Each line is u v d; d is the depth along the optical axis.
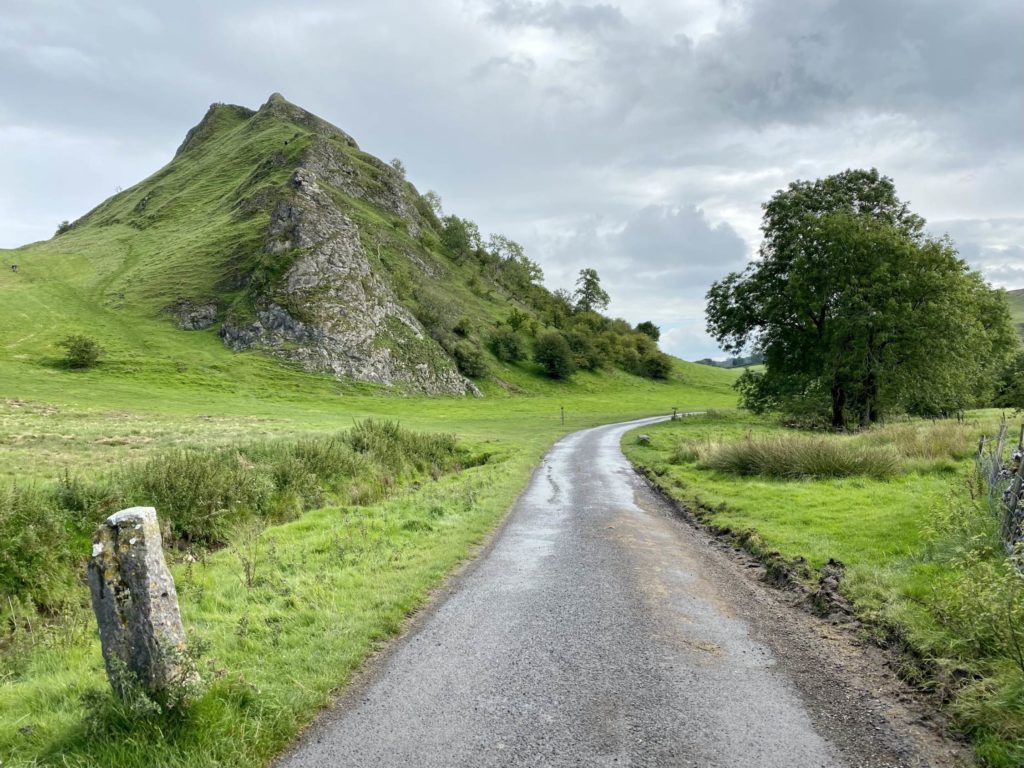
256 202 122.00
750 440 19.89
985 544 7.73
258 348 84.19
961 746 4.58
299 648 6.41
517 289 169.00
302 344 85.12
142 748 4.45
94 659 6.77
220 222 122.69
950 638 5.89
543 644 6.73
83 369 68.94
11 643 8.85
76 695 5.54
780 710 5.19
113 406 48.81
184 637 5.09
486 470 24.08
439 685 5.76
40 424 33.59
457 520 13.44
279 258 94.44
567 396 106.62
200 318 91.44
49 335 79.06
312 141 144.00
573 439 38.88
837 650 6.38
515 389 105.81
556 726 5.00
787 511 12.74
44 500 12.31
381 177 159.50
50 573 11.02
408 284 116.81
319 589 8.39
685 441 28.86
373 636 6.93
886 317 35.03
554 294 182.75
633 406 88.44
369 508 15.30
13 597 10.23
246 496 15.88
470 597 8.40
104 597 4.77
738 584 8.89
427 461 27.41
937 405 41.50
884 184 44.44
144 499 13.76
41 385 57.56
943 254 36.56
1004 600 5.43
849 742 4.69
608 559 10.40
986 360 48.91
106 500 13.04
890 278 36.00
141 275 103.94
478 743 4.75
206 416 46.03
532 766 4.43
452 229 160.50
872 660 6.08
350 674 6.02
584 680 5.83
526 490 18.86
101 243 132.88
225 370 76.00
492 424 53.66
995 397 53.72
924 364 36.59
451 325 114.12
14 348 73.12
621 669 6.06
